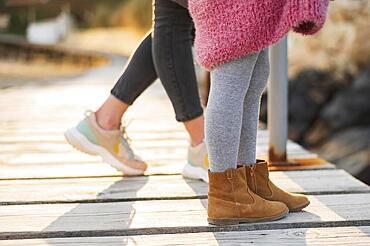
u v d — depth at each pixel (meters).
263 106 5.97
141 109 4.93
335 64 6.94
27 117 4.42
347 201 1.93
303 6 1.46
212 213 1.69
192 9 1.67
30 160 2.71
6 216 1.81
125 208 1.88
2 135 3.53
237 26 1.56
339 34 7.26
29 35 28.89
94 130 2.23
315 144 6.21
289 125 6.52
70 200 1.98
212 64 1.62
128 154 2.30
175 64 2.09
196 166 2.25
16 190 2.12
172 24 2.07
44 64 19.53
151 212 1.83
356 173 5.18
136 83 2.19
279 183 2.20
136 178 2.30
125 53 18.77
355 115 6.26
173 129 3.78
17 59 22.56
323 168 2.47
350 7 7.37
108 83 8.02
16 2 31.77
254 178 1.76
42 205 1.93
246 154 1.77
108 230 1.66
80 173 2.40
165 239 1.60
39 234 1.64
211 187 1.70
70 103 5.46
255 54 1.62
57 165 2.58
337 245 1.54
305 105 6.56
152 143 3.24
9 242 1.59
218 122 1.63
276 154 2.54
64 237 1.63
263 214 1.69
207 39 1.62
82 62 19.20
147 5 26.36
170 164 2.60
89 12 31.72
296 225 1.69
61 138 3.38
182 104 2.16
